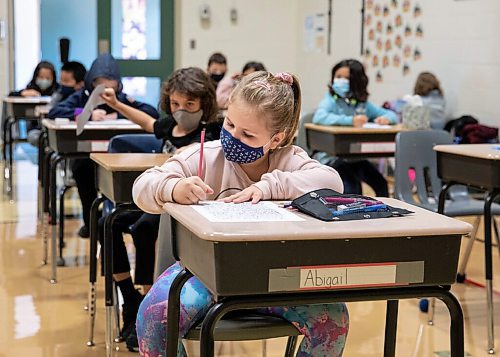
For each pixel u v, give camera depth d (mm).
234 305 1529
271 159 2018
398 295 1612
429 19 6762
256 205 1776
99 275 4027
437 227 1588
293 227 1536
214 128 3121
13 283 3910
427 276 1613
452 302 1658
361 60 7926
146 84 9062
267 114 1857
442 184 3799
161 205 1845
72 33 8883
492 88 5961
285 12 9328
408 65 7121
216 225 1534
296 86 1974
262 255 1505
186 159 1980
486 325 3414
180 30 9000
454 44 6422
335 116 4863
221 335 1818
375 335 3240
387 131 4461
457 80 6395
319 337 1863
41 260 4336
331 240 1529
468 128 5766
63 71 5684
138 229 3023
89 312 3367
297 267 1526
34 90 7188
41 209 5109
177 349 1771
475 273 4207
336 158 4566
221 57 7297
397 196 3713
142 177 1913
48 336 3178
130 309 3109
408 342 3176
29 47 8891
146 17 8953
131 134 3578
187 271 1719
